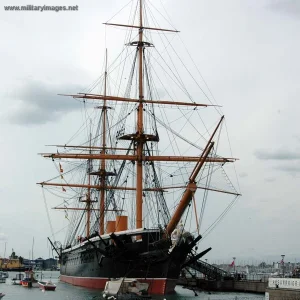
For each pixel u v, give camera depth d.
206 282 97.56
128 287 65.06
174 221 69.62
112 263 74.06
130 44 89.25
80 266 92.19
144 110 85.94
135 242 70.31
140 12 89.56
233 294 85.44
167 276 68.56
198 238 67.69
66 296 72.94
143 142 83.62
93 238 80.88
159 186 82.75
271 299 54.66
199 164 68.00
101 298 67.12
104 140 116.50
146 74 88.06
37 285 113.06
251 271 140.88
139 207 79.25
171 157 82.06
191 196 68.31
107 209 100.38
